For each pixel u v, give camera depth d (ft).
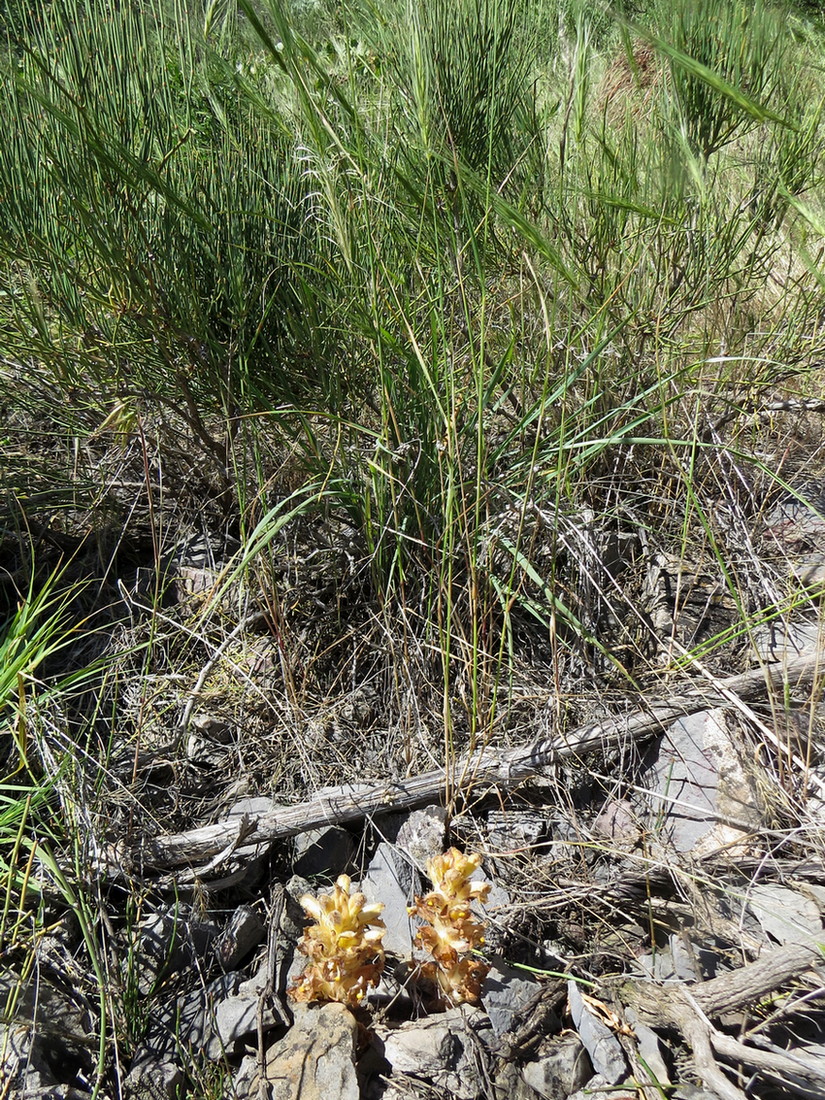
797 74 3.70
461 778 2.73
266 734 3.03
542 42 4.07
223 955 2.44
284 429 3.42
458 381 3.30
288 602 3.35
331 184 2.80
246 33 3.59
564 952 2.43
